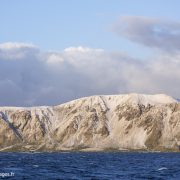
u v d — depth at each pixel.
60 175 189.62
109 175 194.75
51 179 171.00
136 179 178.88
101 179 176.12
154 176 192.88
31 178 172.62
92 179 175.25
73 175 191.12
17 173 193.62
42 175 186.75
